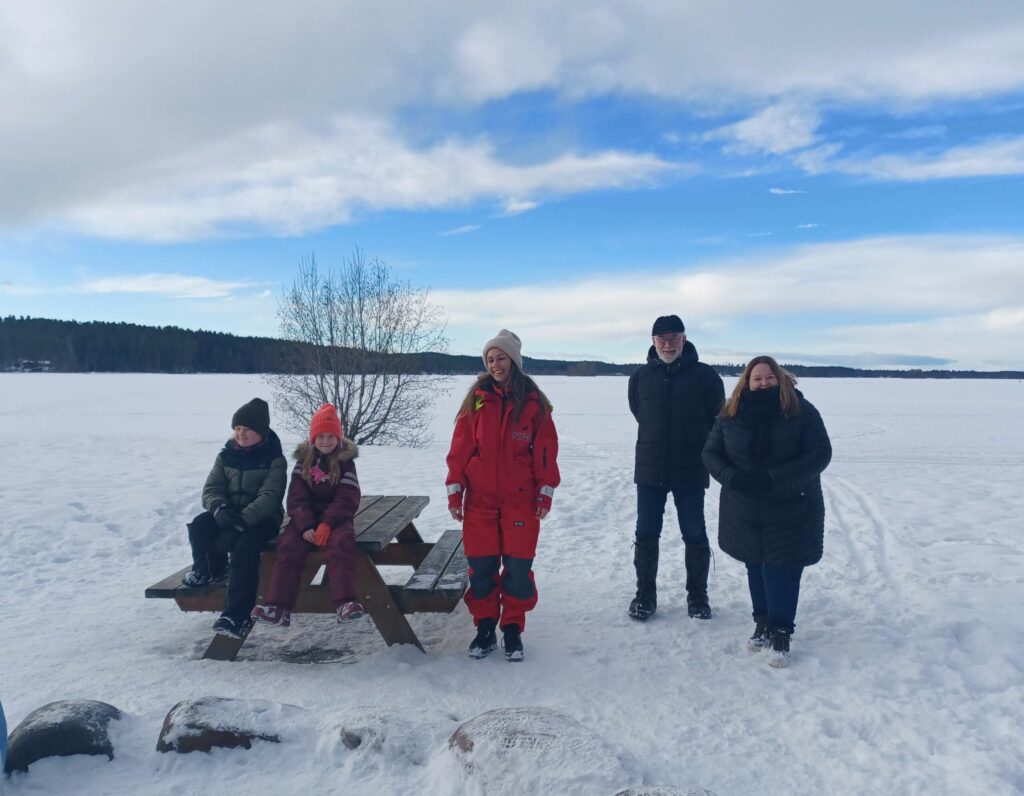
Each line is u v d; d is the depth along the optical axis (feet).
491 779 7.89
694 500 15.25
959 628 14.12
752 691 11.45
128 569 19.92
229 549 13.09
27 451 46.03
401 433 66.85
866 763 9.10
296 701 10.91
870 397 168.55
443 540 17.37
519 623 13.08
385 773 8.53
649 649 13.39
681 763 9.07
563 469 40.24
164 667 12.44
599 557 21.09
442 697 11.17
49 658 12.93
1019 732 9.94
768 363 13.38
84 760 8.73
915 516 26.84
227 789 8.31
